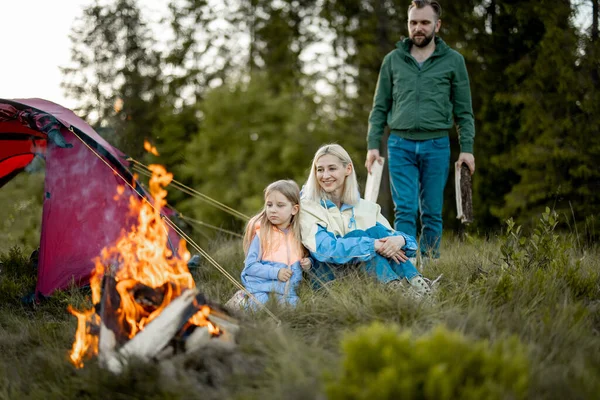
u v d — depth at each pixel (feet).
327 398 7.59
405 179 18.61
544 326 10.32
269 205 14.47
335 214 14.94
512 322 10.52
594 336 10.47
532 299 12.08
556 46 35.14
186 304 9.95
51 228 15.66
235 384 8.77
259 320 11.09
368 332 7.83
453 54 18.37
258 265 14.06
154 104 69.21
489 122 38.19
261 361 9.29
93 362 9.82
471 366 7.27
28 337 11.89
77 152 15.97
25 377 9.98
